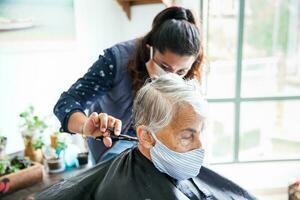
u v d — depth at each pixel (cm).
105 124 85
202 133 77
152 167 79
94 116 88
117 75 110
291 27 263
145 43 108
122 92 108
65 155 163
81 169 159
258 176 248
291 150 268
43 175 154
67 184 83
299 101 263
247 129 263
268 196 239
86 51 207
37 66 185
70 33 195
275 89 264
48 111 192
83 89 108
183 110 72
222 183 92
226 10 231
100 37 215
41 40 183
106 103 111
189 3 203
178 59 98
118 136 88
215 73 243
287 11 259
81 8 200
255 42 253
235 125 255
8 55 173
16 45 174
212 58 235
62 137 166
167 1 186
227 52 243
